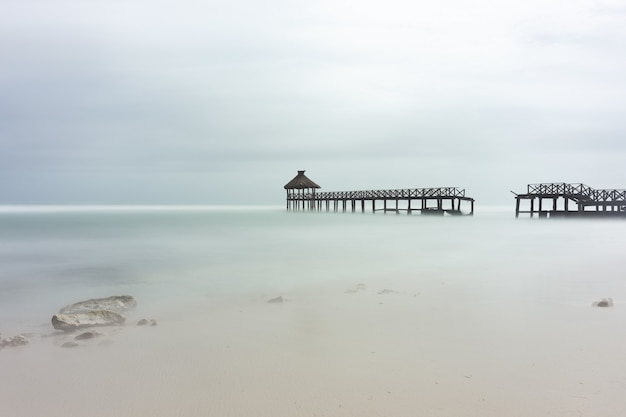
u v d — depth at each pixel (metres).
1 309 11.10
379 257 19.73
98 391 6.14
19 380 6.51
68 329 8.94
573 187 43.12
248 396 5.92
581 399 5.65
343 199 65.06
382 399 5.75
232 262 18.66
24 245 26.48
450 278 14.33
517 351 7.33
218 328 8.93
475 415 5.33
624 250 21.70
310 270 16.34
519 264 17.30
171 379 6.47
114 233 35.97
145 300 11.74
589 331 8.37
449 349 7.47
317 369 6.73
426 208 55.72
